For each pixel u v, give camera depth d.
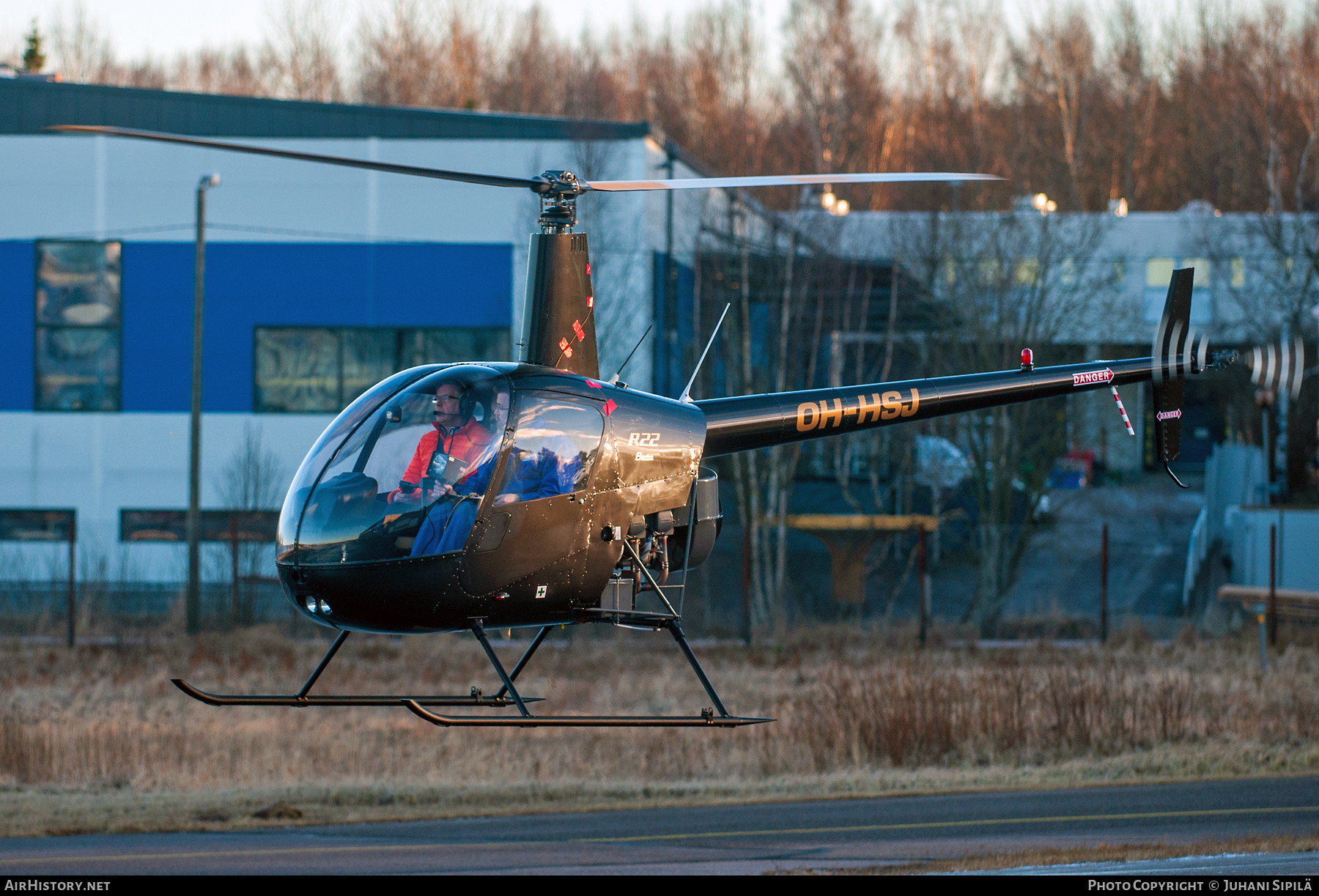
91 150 143.12
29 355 143.12
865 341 146.38
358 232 141.12
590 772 74.00
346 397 141.75
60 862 53.78
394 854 55.12
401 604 32.97
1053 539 130.75
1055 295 138.88
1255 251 164.25
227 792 68.50
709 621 120.44
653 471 36.41
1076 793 66.88
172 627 119.06
